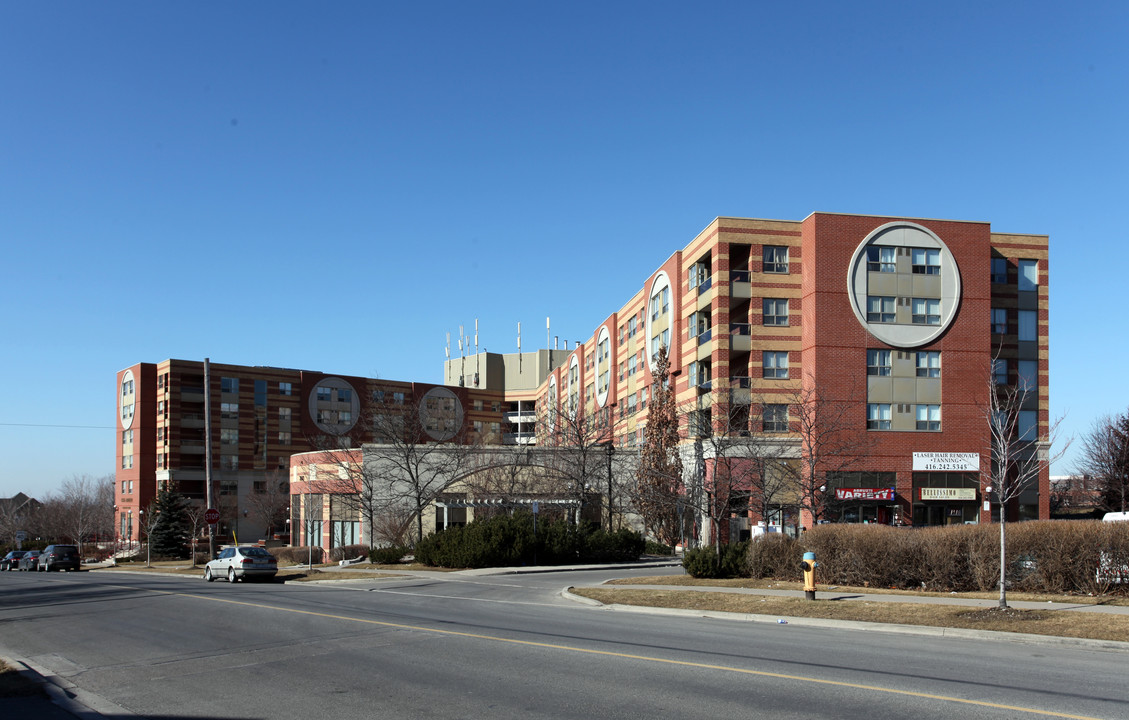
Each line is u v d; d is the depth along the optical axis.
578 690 10.37
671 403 53.16
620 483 52.44
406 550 42.81
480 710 9.47
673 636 15.21
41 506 117.44
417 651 13.59
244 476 96.12
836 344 46.91
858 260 47.53
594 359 78.31
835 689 10.17
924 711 9.01
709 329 50.66
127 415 98.31
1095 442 66.19
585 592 24.02
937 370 47.56
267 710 9.80
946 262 48.19
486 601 23.28
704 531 48.28
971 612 16.55
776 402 47.50
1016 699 9.55
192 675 12.09
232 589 29.47
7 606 24.05
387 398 77.25
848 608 18.22
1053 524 20.86
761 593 22.14
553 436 59.12
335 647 14.23
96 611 21.70
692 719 8.84
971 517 47.25
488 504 49.41
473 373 115.56
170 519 71.75
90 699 10.65
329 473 53.84
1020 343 50.41
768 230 49.09
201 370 95.56
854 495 44.72
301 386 100.56
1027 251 51.50
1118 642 13.49
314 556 51.59
